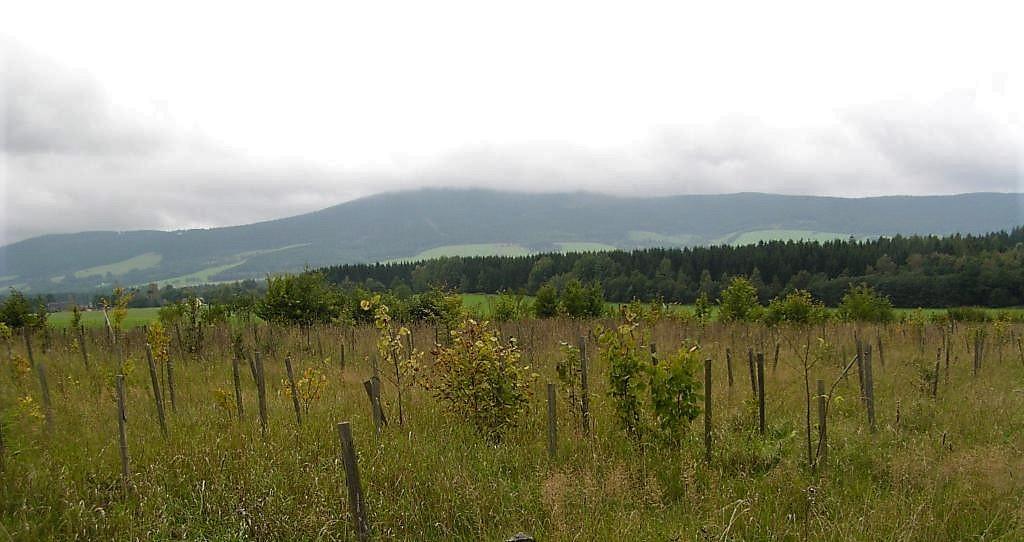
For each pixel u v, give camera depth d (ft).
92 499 17.07
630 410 22.66
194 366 42.29
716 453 20.97
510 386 23.67
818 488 17.70
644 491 17.70
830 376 36.60
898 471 18.88
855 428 24.35
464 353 24.26
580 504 16.80
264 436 22.17
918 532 14.97
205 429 23.66
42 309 66.59
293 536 15.61
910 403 28.17
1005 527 15.49
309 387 26.58
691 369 21.21
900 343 56.24
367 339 55.11
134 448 21.31
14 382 34.12
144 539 15.11
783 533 15.31
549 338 55.72
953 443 22.04
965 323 81.46
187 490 17.98
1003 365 41.65
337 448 21.02
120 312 43.29
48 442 22.29
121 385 17.81
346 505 16.34
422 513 16.72
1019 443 21.47
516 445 22.11
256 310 70.74
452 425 24.14
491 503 17.13
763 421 23.73
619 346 22.95
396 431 23.24
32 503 16.48
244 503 16.98
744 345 52.47
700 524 15.61
